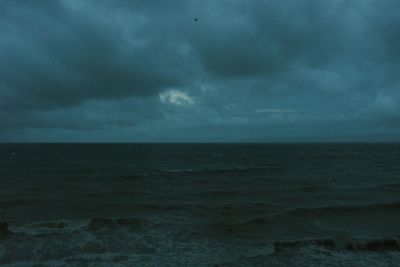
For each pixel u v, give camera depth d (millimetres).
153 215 12375
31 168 35500
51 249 8055
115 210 13281
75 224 10625
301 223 11133
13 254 7633
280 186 21547
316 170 34625
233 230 10141
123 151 94875
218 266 6828
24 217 11805
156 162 49219
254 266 6867
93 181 23984
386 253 7812
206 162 49969
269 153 85125
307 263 7102
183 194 17906
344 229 10484
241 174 30156
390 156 68438
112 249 8172
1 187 20328
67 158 57125
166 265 6969
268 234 9789
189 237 9328
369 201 15766
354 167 38938
